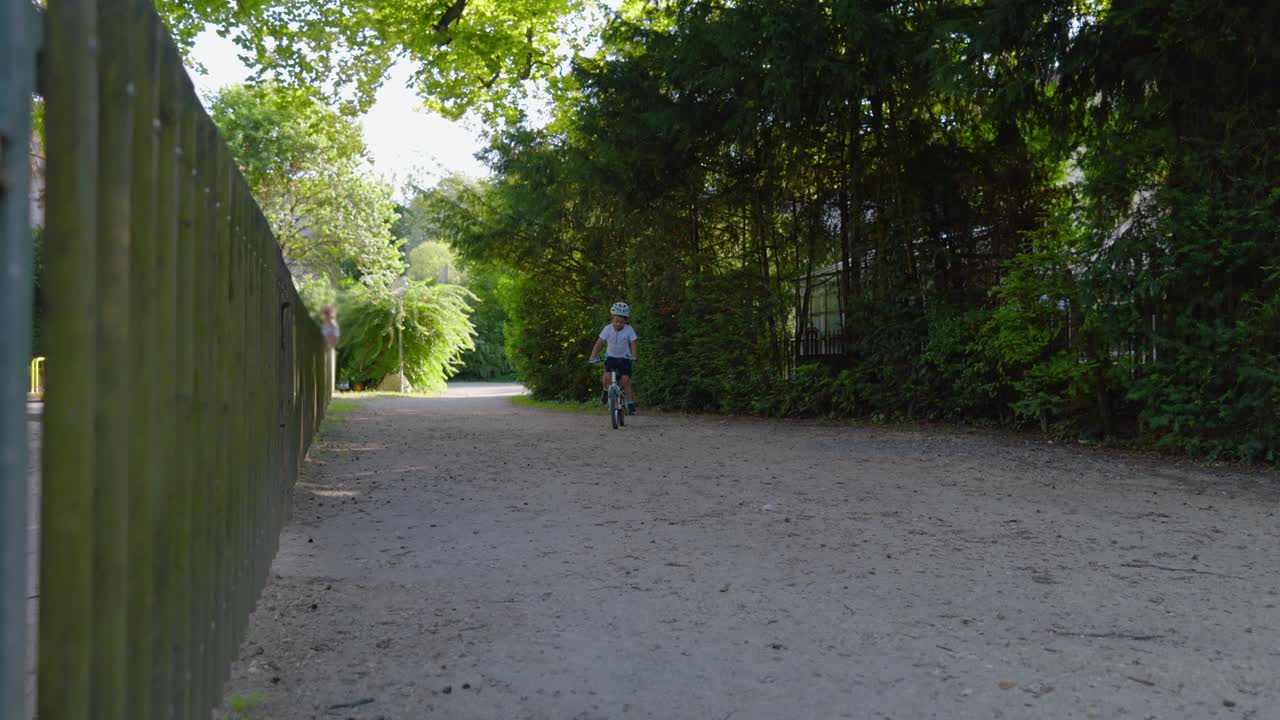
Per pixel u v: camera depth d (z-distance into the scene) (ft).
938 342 40.27
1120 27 27.91
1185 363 29.63
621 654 11.47
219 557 9.20
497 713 9.59
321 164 111.45
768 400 48.93
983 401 40.09
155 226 6.31
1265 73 27.96
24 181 4.02
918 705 9.82
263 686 10.09
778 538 18.38
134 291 5.91
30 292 4.10
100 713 5.23
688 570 15.80
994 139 39.68
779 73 35.58
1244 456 28.07
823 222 48.16
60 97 4.68
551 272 74.28
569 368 73.82
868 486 24.84
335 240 115.24
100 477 5.23
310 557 16.62
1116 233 31.42
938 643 11.86
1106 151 31.12
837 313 48.01
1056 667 10.93
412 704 9.78
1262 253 27.86
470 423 48.19
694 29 39.55
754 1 36.09
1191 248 28.27
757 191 49.75
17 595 3.95
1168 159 29.89
